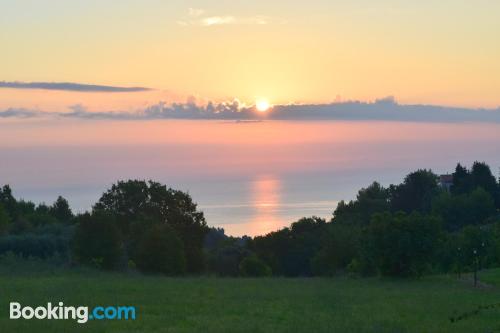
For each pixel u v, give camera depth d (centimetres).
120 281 3497
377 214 4562
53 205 9306
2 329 2077
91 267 4284
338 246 6375
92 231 4444
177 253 4859
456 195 10506
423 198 11206
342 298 3061
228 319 2359
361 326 2259
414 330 2217
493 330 2252
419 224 4403
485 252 5103
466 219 9631
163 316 2384
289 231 9112
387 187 12650
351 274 4881
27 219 7519
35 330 2072
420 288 3672
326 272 6356
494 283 4050
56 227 6125
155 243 4772
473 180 11438
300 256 8562
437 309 2719
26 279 3412
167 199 6462
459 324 2358
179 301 2767
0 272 3775
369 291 3444
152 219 5766
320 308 2705
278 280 4088
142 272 4641
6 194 8362
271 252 8600
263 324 2272
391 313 2595
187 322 2286
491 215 9575
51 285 3131
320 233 8844
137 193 6412
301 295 3133
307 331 2145
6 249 4738
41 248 4784
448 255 5062
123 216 6269
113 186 6512
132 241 5466
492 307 2788
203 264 6203
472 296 3219
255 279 4131
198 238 6431
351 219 9669
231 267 7588
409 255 4334
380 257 4428
